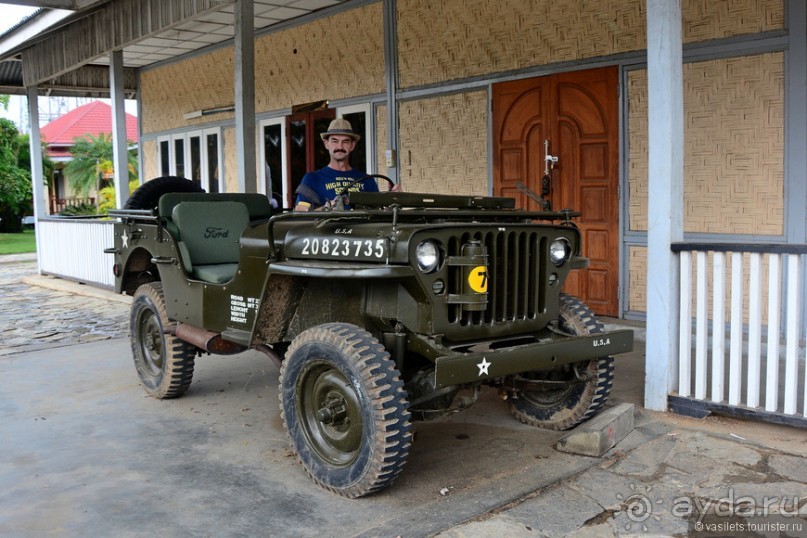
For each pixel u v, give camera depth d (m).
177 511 3.31
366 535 3.00
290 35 10.08
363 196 3.58
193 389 5.41
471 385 3.70
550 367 3.52
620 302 6.84
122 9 9.11
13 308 9.48
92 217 11.64
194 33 10.78
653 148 4.45
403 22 8.44
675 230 4.47
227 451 4.09
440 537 2.97
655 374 4.54
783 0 5.56
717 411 4.31
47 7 8.12
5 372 6.04
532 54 7.26
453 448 4.04
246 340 4.07
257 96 10.88
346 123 4.96
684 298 4.44
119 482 3.66
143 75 13.61
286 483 3.62
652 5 4.40
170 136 13.04
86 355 6.63
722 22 5.90
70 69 10.88
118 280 5.61
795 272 3.94
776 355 4.07
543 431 4.30
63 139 37.62
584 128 6.95
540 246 3.77
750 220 5.89
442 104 8.14
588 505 3.26
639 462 3.74
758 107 5.77
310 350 3.49
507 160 7.60
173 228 4.96
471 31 7.75
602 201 6.90
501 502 3.28
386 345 3.67
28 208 30.64
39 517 3.27
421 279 3.24
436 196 3.85
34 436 4.40
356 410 3.33
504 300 3.57
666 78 4.38
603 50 6.72
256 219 5.50
